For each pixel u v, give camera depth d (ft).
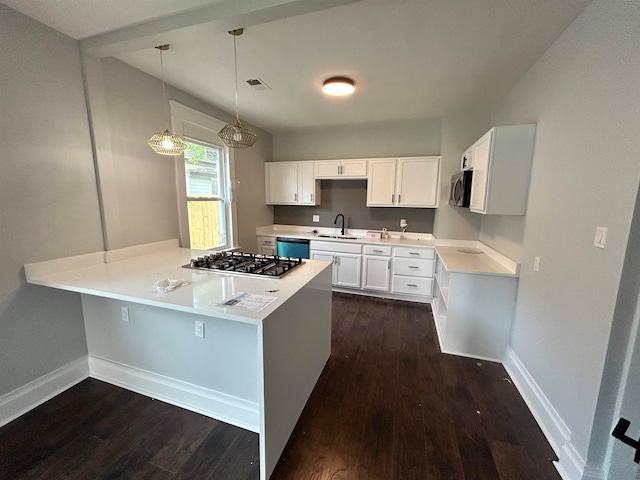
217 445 5.07
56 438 5.17
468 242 11.64
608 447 4.16
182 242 9.53
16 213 5.51
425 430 5.46
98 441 5.11
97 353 6.81
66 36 6.14
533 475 4.60
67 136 6.26
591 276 4.49
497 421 5.73
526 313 6.84
